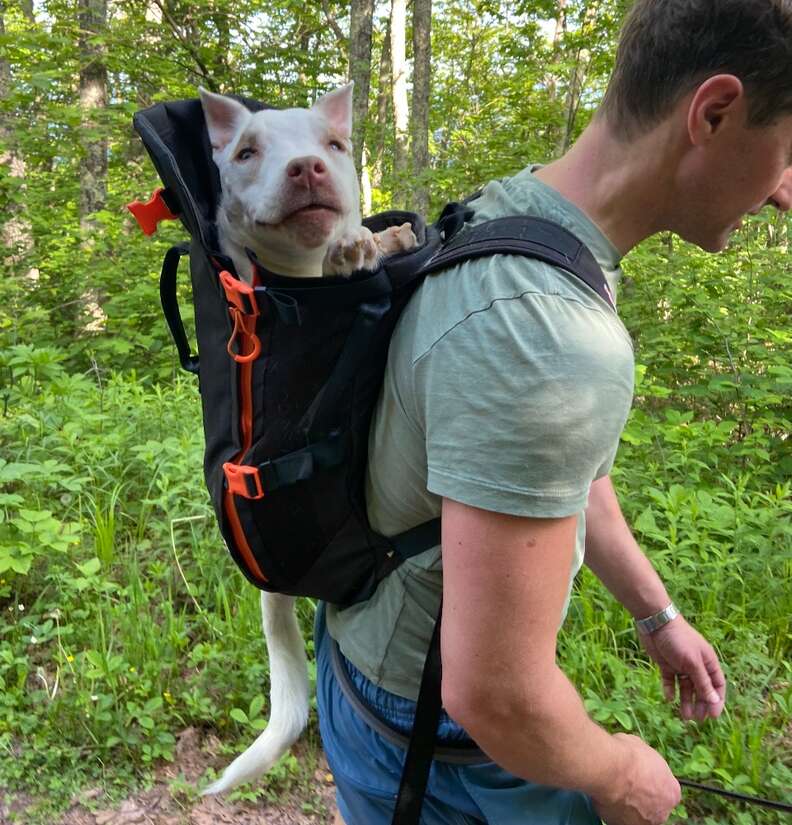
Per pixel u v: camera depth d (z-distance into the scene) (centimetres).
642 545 391
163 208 146
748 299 614
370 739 132
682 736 275
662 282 630
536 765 107
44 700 296
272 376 113
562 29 1096
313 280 108
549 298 98
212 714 291
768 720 279
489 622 98
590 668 298
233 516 122
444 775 125
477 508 97
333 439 114
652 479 452
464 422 97
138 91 1019
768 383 540
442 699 107
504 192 121
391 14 1867
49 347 651
